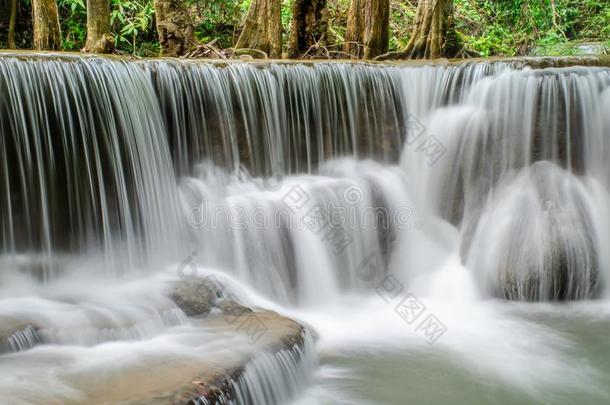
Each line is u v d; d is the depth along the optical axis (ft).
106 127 25.21
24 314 19.03
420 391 20.13
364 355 22.52
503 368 21.83
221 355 17.65
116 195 25.44
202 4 48.32
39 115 23.38
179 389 15.35
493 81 32.07
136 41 48.34
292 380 18.89
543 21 60.85
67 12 46.80
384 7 42.14
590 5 64.03
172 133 28.02
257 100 30.42
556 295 27.89
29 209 23.18
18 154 22.85
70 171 24.17
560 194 29.55
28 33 42.96
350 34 44.01
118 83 25.75
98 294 21.83
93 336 18.40
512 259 28.32
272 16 39.42
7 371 16.25
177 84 27.96
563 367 22.07
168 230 27.22
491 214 30.19
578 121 31.27
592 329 25.16
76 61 24.58
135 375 16.19
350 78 32.96
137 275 24.73
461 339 24.20
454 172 32.27
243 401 16.65
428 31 42.68
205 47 37.24
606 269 28.55
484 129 31.68
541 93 31.12
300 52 42.78
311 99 31.99
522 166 31.24
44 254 23.54
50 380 15.80
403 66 34.06
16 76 22.82
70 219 24.20
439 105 33.81
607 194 30.78
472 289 28.71
